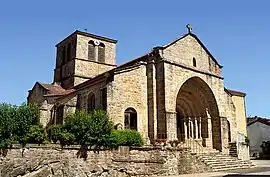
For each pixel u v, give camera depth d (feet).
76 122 77.56
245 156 116.98
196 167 84.94
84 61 154.81
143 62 103.30
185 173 81.97
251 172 83.15
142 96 100.42
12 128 74.33
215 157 98.63
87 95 108.99
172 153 81.51
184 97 117.70
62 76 163.94
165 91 97.50
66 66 160.76
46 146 72.08
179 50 108.37
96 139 76.18
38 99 152.15
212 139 116.88
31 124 79.66
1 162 69.05
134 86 99.35
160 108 97.76
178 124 120.78
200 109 118.93
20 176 69.31
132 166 78.79
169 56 104.32
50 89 145.89
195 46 115.44
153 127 97.25
